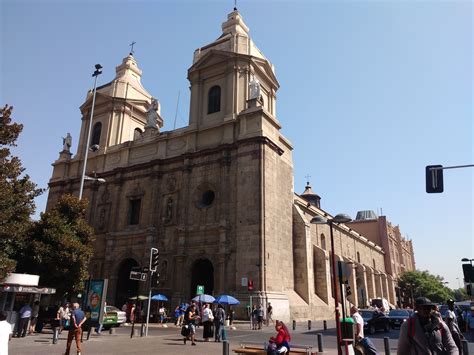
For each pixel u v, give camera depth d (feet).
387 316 119.14
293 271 133.80
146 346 65.05
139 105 183.52
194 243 126.21
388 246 308.60
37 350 59.06
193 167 136.98
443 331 22.33
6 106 77.61
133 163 155.22
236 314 108.27
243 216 118.83
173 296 121.39
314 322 127.54
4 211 77.87
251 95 134.82
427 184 54.29
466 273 72.02
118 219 148.87
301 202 159.33
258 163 121.90
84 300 91.04
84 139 177.47
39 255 91.40
